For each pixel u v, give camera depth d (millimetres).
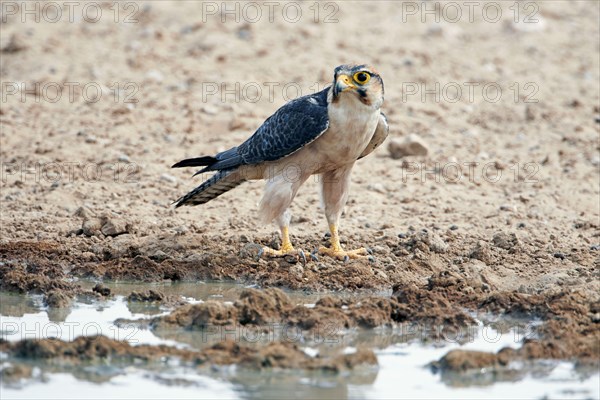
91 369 10367
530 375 10336
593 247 14570
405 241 14570
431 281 12719
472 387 10047
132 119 20031
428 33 25984
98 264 13602
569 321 11352
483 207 16562
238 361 10367
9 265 13305
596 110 21406
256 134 13547
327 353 10766
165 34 25125
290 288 12914
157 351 10594
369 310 11648
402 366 10523
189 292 12898
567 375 10336
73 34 25250
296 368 10281
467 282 12656
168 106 20797
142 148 18688
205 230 15211
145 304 12320
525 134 20172
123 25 26031
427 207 16500
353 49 24562
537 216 16078
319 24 26141
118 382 10047
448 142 19578
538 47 25562
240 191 17109
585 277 13094
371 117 12969
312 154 13297
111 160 18000
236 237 14781
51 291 12383
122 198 16531
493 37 26141
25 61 23234
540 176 18047
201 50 24109
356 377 10234
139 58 23484
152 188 17031
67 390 9867
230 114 20438
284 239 13773
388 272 13359
